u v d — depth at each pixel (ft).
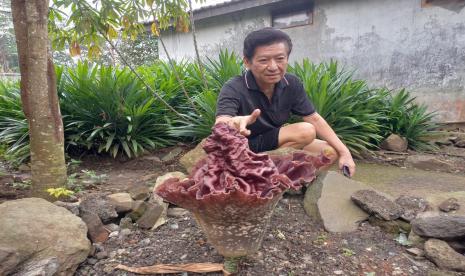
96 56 12.32
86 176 10.26
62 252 5.58
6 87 16.67
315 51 22.58
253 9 24.75
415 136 15.98
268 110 7.78
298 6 22.97
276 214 7.72
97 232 6.67
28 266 5.19
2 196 8.45
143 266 5.97
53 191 7.35
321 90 12.28
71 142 12.14
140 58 33.68
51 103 7.50
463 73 18.15
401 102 16.21
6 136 12.57
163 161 12.05
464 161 13.71
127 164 12.07
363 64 20.89
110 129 12.75
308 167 4.67
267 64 6.58
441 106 18.94
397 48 19.76
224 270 5.34
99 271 5.90
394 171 11.84
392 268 6.06
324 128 7.97
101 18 10.79
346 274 5.84
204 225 4.75
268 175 4.33
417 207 7.44
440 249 6.22
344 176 8.45
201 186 4.15
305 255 6.33
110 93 12.56
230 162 4.30
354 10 20.84
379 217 7.21
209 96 12.10
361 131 13.52
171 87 13.85
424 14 18.80
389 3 19.71
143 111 12.30
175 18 12.65
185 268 5.78
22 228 5.60
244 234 4.66
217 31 27.04
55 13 10.52
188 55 29.25
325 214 7.39
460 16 17.92
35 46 7.07
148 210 7.36
